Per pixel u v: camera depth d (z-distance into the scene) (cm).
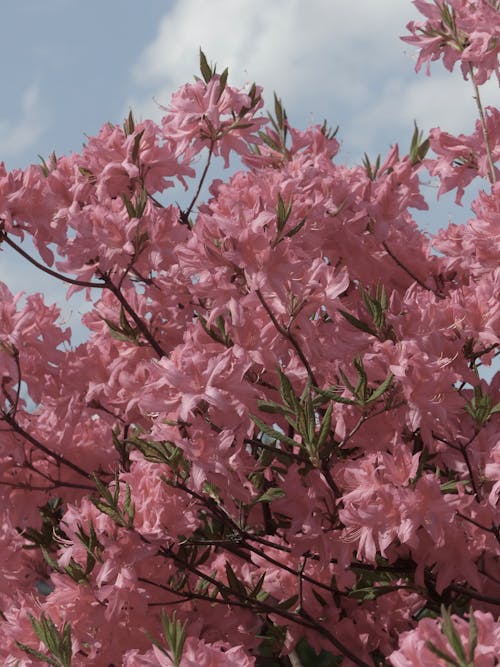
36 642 308
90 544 298
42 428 388
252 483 354
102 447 397
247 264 293
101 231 352
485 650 188
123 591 308
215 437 303
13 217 359
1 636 319
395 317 314
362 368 284
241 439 311
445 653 188
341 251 394
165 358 309
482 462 332
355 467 315
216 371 295
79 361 387
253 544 381
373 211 399
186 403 291
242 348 308
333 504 326
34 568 450
